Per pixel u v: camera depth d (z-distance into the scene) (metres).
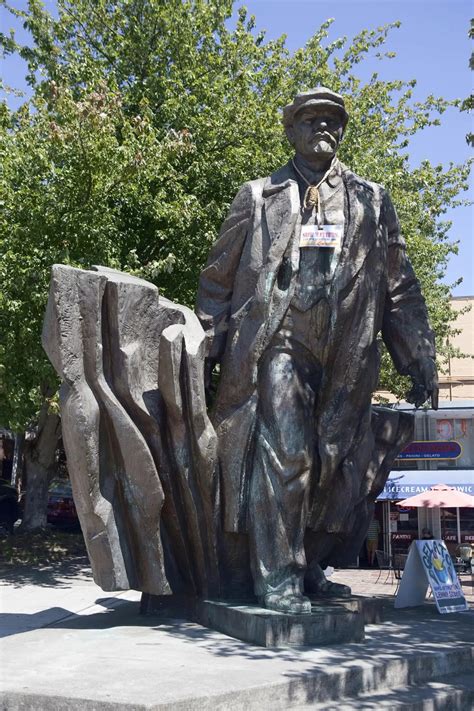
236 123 15.18
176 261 14.66
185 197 14.34
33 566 15.98
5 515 23.45
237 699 4.49
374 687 5.17
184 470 6.50
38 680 4.71
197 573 6.73
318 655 5.43
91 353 6.25
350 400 6.74
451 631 6.61
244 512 6.51
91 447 6.15
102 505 6.24
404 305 7.27
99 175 13.26
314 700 4.84
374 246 6.84
